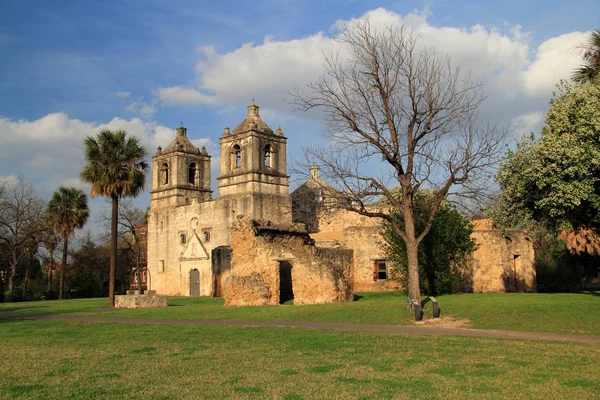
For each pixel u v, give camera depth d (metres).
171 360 13.62
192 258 63.84
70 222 61.59
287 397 9.90
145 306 33.69
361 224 55.62
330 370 12.12
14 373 12.36
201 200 64.88
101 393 10.35
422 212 31.58
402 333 18.22
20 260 68.19
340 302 28.38
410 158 25.20
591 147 22.59
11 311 33.75
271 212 61.12
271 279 30.30
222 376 11.65
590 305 22.00
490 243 35.44
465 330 18.94
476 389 10.38
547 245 46.47
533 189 25.16
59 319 26.20
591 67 25.61
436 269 31.20
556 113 24.39
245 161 61.94
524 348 14.82
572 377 11.31
